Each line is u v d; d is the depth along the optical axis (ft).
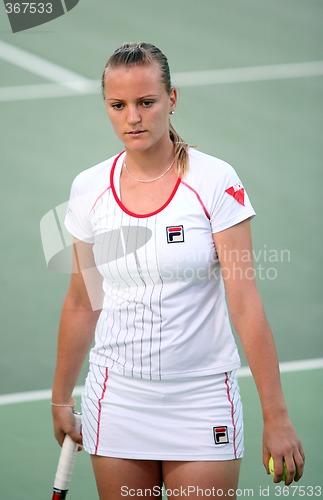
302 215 93.45
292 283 81.15
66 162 106.83
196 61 132.67
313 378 66.39
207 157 36.14
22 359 70.44
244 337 35.24
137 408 36.04
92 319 39.17
